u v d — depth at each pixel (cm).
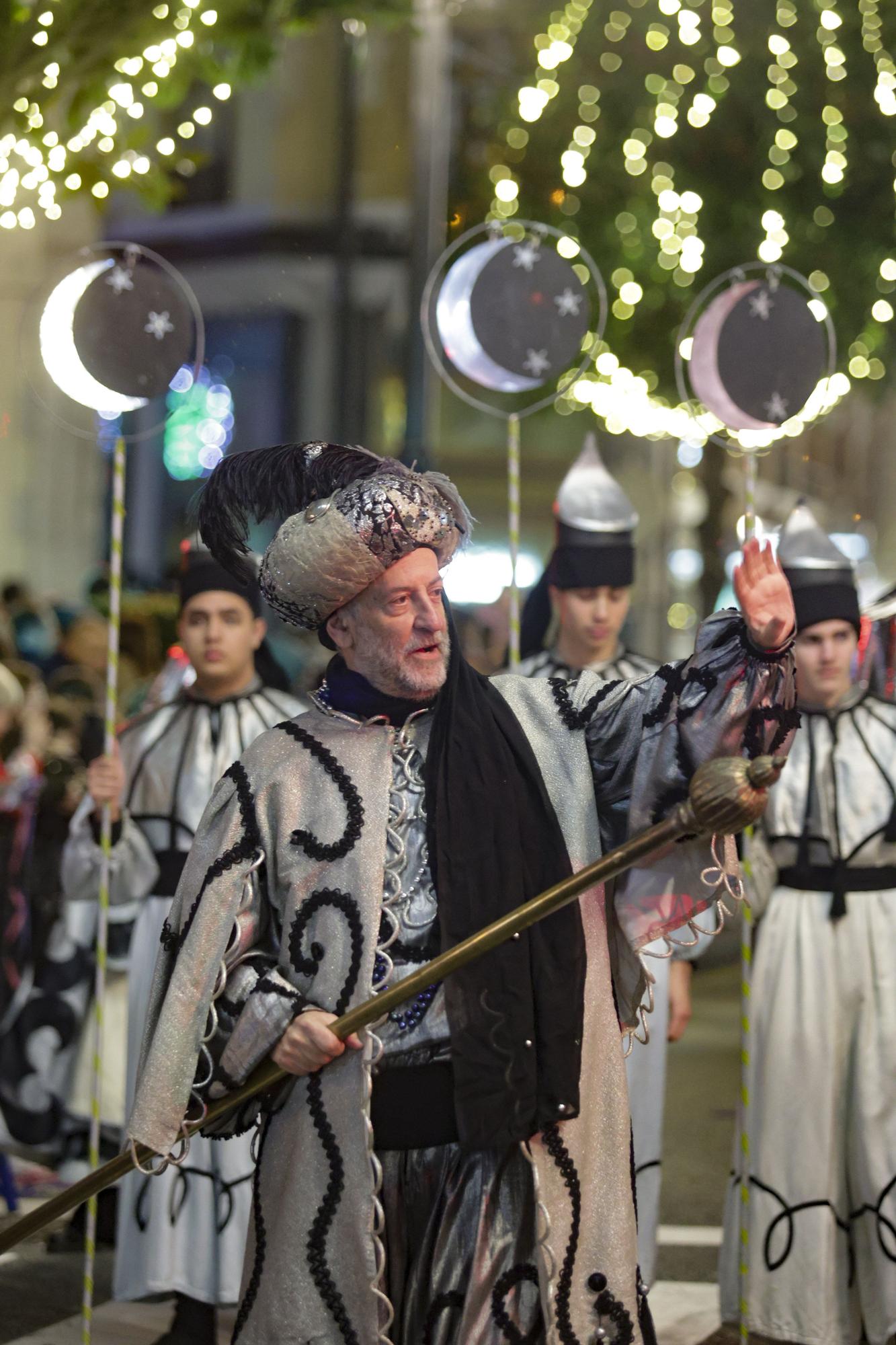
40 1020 775
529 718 409
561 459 2598
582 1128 385
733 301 586
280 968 397
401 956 390
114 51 753
